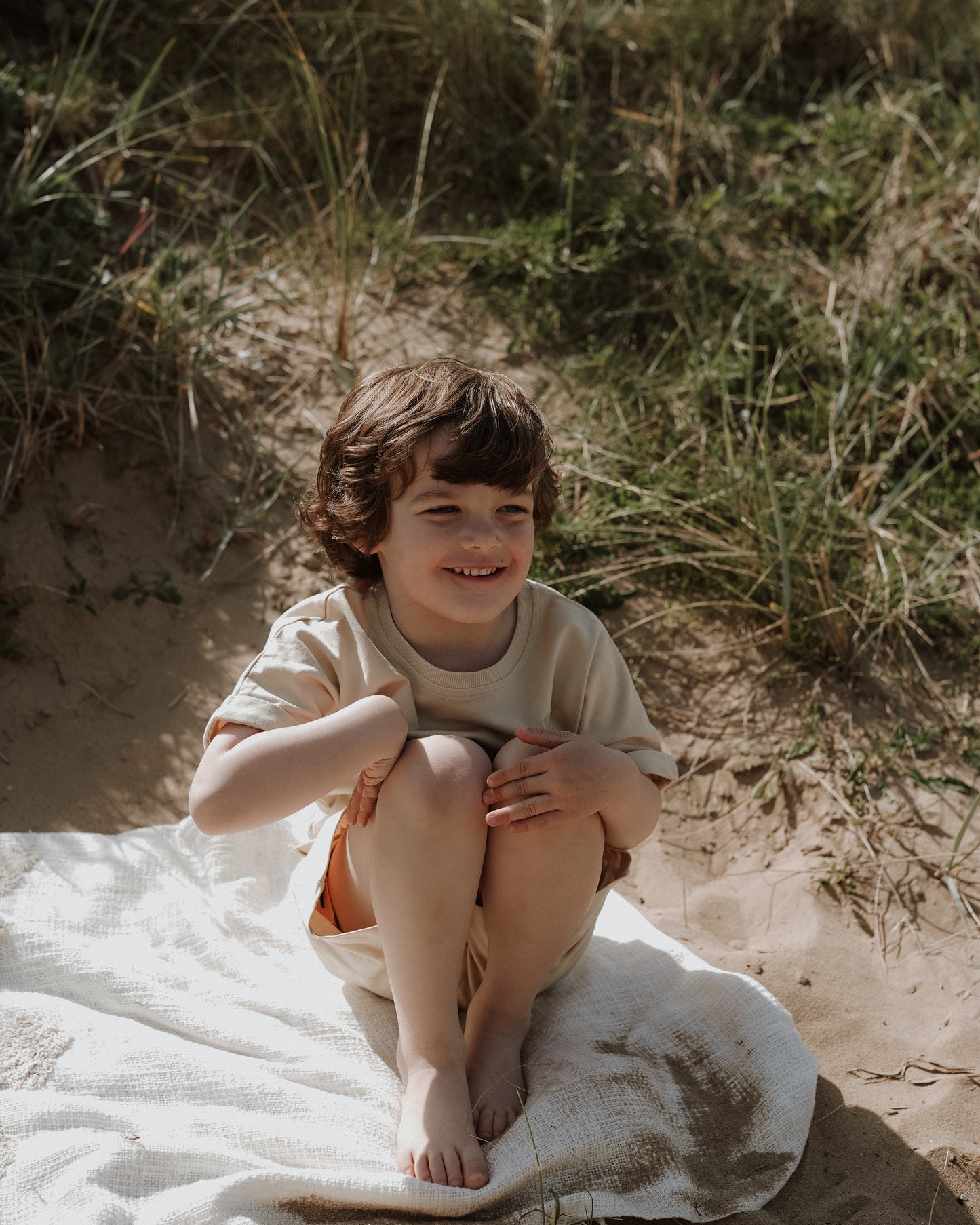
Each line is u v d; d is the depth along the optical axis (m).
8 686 2.90
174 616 3.13
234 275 4.07
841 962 2.43
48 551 3.15
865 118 4.88
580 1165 1.82
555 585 3.29
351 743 1.80
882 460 3.65
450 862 1.82
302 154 4.51
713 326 4.03
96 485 3.31
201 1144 1.75
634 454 3.68
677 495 3.55
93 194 4.00
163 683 3.00
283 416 3.67
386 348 3.93
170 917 2.29
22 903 2.27
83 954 2.11
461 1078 1.84
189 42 4.75
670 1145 1.87
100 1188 1.66
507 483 1.87
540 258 4.17
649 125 4.80
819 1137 2.02
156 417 3.46
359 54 4.55
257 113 4.54
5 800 2.63
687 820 2.86
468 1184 1.73
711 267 4.29
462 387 1.91
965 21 5.40
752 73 5.26
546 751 1.88
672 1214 1.79
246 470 3.50
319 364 3.84
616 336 4.12
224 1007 2.08
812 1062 2.07
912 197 4.53
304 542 3.38
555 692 2.08
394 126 4.71
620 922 2.40
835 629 3.18
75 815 2.63
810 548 3.38
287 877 2.44
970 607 3.36
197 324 3.68
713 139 4.77
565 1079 1.92
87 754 2.79
